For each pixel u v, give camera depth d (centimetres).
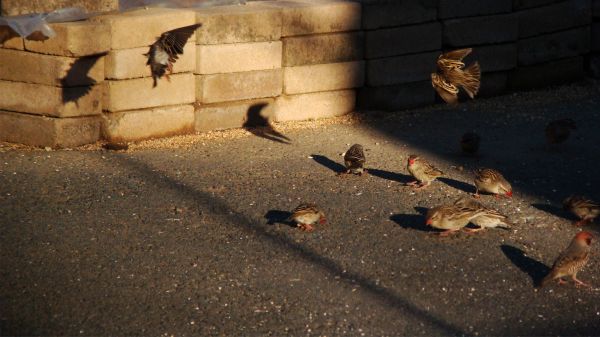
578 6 1753
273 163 1336
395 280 1001
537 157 1391
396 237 1102
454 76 1040
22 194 1182
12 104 1355
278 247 1066
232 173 1288
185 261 1023
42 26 1305
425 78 1612
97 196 1187
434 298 966
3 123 1365
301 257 1044
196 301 941
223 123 1469
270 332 890
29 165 1282
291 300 952
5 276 973
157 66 1135
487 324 921
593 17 1795
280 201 1195
